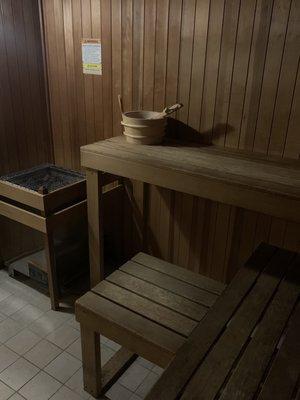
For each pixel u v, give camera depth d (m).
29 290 2.77
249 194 1.70
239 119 2.21
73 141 2.98
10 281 2.87
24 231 3.08
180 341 1.51
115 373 2.04
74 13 2.60
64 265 2.74
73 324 2.45
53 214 2.39
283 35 1.93
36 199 2.33
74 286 2.83
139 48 2.43
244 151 2.23
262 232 2.32
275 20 1.93
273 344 1.36
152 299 1.76
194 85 2.30
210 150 2.24
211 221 2.50
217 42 2.14
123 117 2.33
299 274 1.80
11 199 2.58
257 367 1.26
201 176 1.81
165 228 2.75
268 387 1.17
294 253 1.98
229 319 1.50
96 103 2.75
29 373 2.08
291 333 1.41
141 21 2.35
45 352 2.22
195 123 2.38
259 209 1.70
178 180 1.90
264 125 2.14
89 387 1.95
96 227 2.47
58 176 2.88
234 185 1.72
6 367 2.11
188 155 2.13
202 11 2.13
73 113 2.89
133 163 2.04
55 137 3.07
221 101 2.24
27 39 2.68
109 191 2.68
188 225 2.62
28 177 2.80
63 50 2.75
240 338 1.39
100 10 2.48
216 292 1.83
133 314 1.66
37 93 2.87
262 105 2.11
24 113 2.81
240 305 1.58
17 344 2.27
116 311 1.68
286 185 1.69
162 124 2.31
